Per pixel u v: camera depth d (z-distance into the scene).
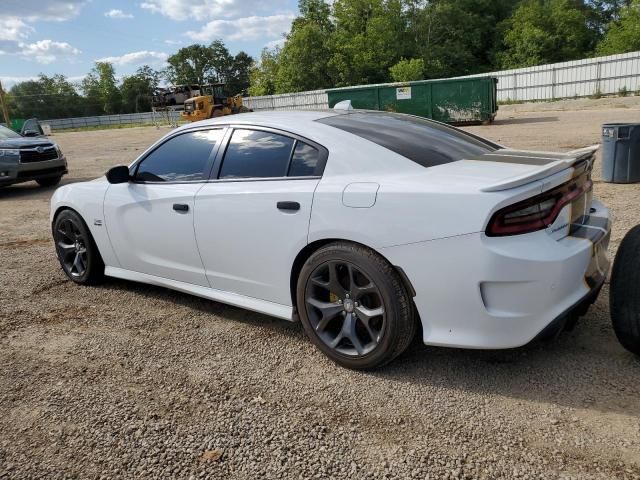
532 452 2.33
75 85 107.00
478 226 2.54
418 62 54.66
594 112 24.42
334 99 24.11
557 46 60.38
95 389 3.07
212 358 3.37
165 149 4.04
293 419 2.68
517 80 40.50
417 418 2.62
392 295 2.83
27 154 11.22
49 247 6.43
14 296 4.69
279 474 2.30
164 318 4.04
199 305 4.26
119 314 4.16
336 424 2.62
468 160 3.16
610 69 35.28
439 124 3.97
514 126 20.22
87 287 4.83
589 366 2.95
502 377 2.92
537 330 2.62
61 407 2.90
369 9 63.03
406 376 3.00
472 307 2.65
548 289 2.59
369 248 2.88
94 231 4.52
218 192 3.53
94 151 22.88
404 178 2.87
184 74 113.00
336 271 3.04
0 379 3.24
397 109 23.19
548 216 2.65
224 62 114.25
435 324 2.79
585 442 2.36
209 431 2.62
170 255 3.97
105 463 2.43
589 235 2.88
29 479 2.35
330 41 62.81
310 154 3.23
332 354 3.15
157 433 2.63
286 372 3.14
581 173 2.97
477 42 64.75
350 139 3.16
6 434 2.69
